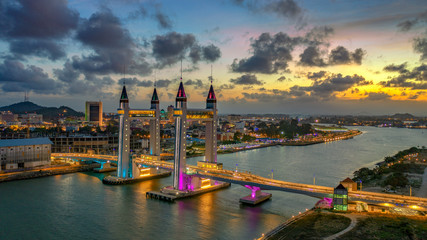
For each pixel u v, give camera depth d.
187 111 188.38
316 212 135.75
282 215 149.25
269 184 161.12
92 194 189.75
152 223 140.50
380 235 106.75
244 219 143.88
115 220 144.62
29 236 127.44
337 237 107.62
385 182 198.75
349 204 143.50
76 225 138.75
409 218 121.31
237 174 185.88
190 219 144.88
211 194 189.50
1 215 151.25
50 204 169.00
